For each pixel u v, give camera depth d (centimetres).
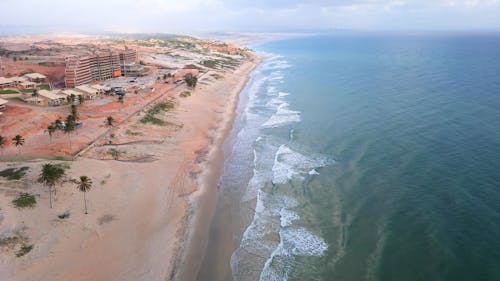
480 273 3884
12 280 3684
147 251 4381
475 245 4319
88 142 7281
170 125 8906
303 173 6469
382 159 6869
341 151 7375
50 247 4172
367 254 4306
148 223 4934
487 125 8356
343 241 4572
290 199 5631
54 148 6850
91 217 4841
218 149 7838
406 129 8419
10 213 4475
